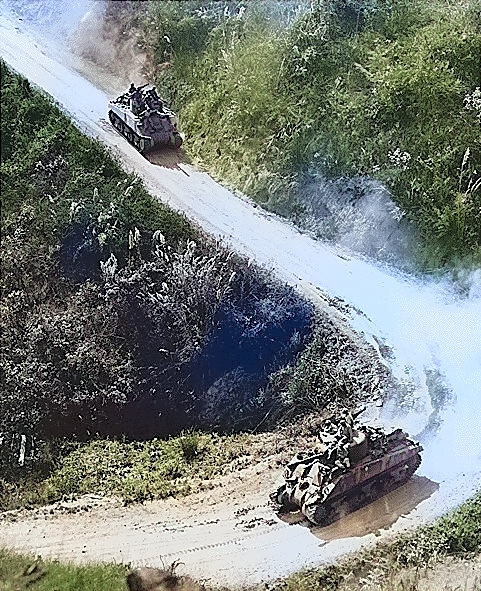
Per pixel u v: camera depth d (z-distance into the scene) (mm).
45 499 22344
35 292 30797
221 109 39344
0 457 24375
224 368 27188
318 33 39781
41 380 26781
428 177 32062
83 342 28172
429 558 18859
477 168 32250
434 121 33719
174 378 26953
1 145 38375
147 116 37750
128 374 27109
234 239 31703
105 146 38031
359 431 20672
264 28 43125
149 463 24125
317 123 35531
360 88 36500
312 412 25141
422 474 21766
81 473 23672
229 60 41781
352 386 25547
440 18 39125
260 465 23219
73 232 32125
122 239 31203
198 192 35062
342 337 27219
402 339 27250
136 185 34406
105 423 26125
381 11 40406
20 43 48000
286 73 38688
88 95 43125
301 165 34500
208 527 20594
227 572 18938
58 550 20062
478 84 35312
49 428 25734
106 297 29062
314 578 18516
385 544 19391
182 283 28469
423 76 35000
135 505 21828
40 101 40312
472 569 18516
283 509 21062
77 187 34531
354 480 20219
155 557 19609
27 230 33312
